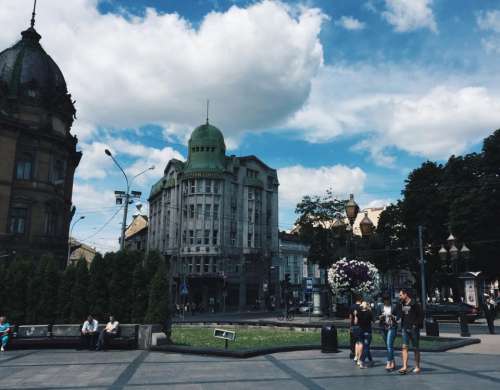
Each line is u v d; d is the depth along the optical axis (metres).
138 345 15.46
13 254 37.56
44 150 41.53
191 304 55.06
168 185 71.69
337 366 11.31
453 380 9.24
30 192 40.03
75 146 46.69
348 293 18.33
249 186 71.75
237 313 57.12
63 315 17.34
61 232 43.28
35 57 43.31
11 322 17.09
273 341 17.53
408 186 52.16
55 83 43.66
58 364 11.96
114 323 15.53
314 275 84.69
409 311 10.46
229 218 67.88
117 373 10.41
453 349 14.94
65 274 17.88
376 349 15.06
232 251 66.69
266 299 69.25
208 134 69.81
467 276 34.34
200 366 11.44
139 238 91.00
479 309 33.91
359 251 40.97
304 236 48.88
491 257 41.06
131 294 17.22
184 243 66.38
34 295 17.53
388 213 59.84
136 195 27.03
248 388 8.54
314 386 8.70
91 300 17.33
